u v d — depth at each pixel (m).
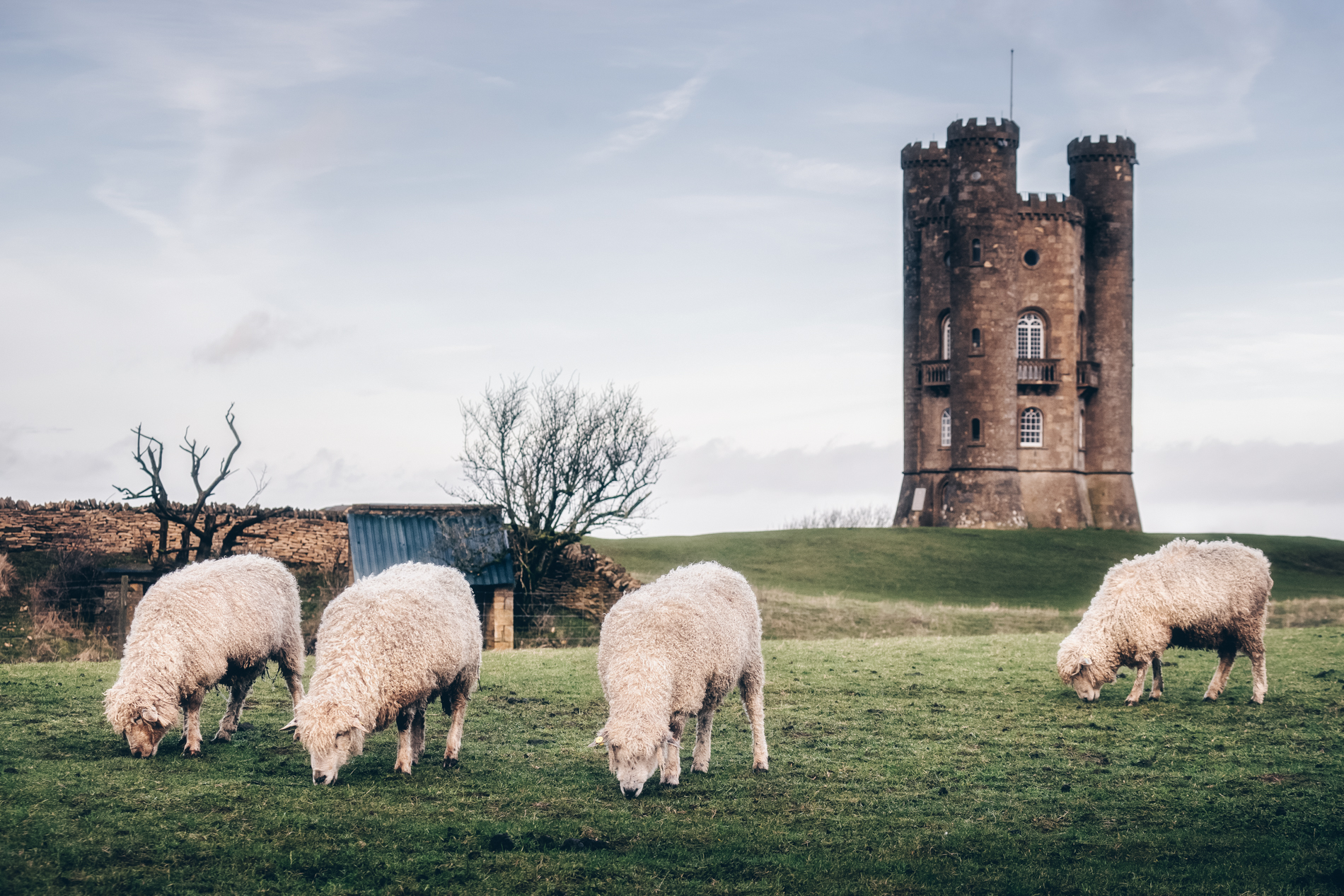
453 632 12.84
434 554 38.62
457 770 13.16
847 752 14.66
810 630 38.50
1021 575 59.53
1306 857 10.65
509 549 39.41
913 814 11.91
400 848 10.30
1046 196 75.81
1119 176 79.06
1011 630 38.97
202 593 13.55
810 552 63.72
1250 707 17.48
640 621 12.55
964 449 73.19
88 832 10.21
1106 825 11.64
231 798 11.44
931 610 42.81
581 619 40.00
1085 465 78.81
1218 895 9.70
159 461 39.44
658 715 11.97
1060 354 75.88
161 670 13.02
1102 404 78.25
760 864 10.27
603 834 10.95
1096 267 78.81
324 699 11.70
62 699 16.86
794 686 19.72
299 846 10.21
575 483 41.28
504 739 15.17
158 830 10.40
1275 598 55.56
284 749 13.93
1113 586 18.12
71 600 37.25
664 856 10.44
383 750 14.10
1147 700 18.22
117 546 41.50
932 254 77.12
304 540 42.50
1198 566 17.73
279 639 14.57
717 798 12.29
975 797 12.57
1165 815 11.95
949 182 75.62
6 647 33.84
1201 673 20.89
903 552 64.12
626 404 42.69
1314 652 23.66
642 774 11.80
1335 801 12.44
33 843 9.89
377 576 13.52
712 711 13.51
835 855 10.55
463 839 10.61
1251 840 11.17
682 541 68.19
